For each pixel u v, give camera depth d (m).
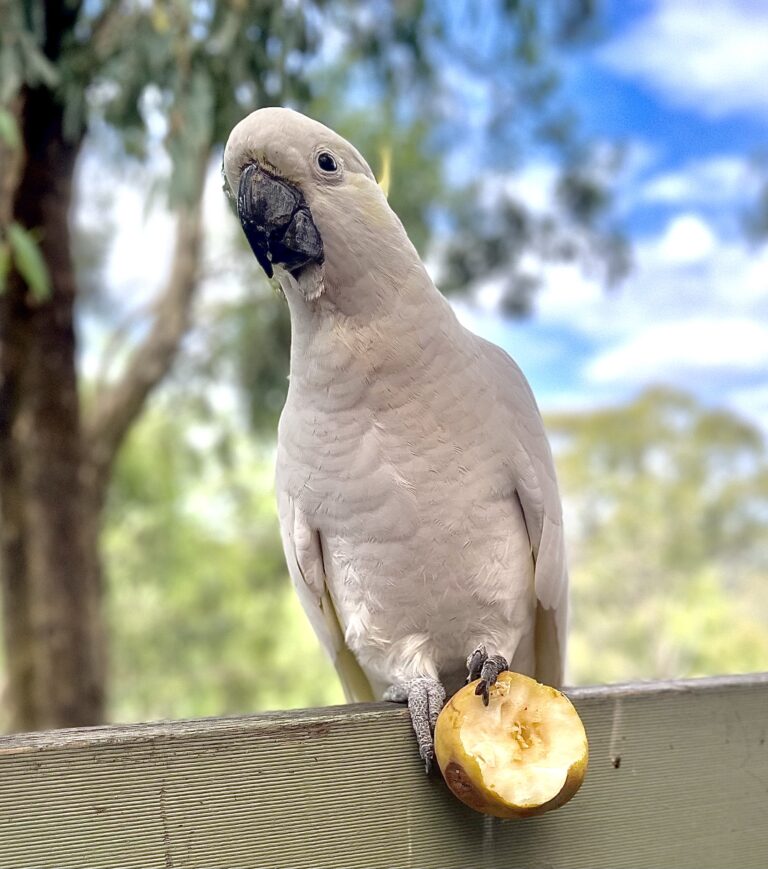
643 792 0.43
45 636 1.12
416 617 0.46
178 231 1.45
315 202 0.42
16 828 0.32
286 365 1.54
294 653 2.25
